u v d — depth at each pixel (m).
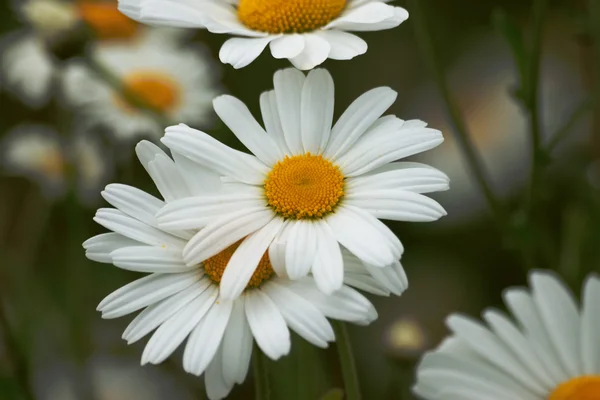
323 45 0.39
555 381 0.43
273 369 0.46
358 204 0.38
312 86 0.39
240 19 0.40
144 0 0.39
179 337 0.37
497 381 0.43
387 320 0.56
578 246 0.50
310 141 0.39
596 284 0.44
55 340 0.55
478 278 0.57
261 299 0.37
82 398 0.53
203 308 0.37
